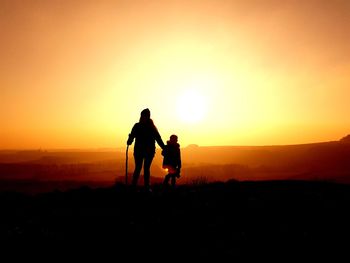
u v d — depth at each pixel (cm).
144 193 1058
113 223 754
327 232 669
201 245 609
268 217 785
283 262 533
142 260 552
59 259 558
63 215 839
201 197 1027
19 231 702
